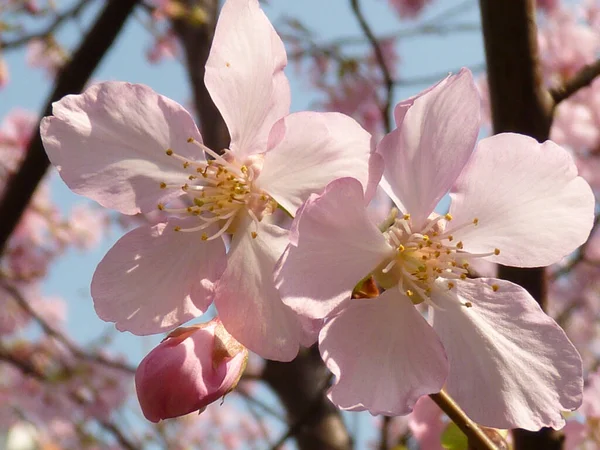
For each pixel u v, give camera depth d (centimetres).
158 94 11
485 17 13
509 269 13
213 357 10
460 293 10
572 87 13
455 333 10
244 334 10
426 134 10
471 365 10
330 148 9
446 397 10
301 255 9
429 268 10
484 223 10
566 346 9
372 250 9
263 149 10
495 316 10
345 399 9
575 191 10
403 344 9
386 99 25
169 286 10
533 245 10
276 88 10
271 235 10
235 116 11
